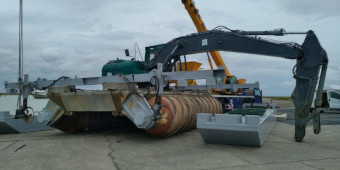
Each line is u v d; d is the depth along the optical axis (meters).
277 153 4.80
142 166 3.94
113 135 7.04
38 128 8.05
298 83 6.28
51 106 6.88
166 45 8.84
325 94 19.11
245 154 4.71
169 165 4.00
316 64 6.04
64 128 7.26
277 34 6.88
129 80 6.02
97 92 5.98
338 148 5.32
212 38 7.90
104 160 4.31
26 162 4.18
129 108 5.71
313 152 4.90
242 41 7.26
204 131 5.45
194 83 14.75
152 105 5.74
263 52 6.85
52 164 4.06
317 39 6.10
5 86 7.57
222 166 3.92
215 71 5.37
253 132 4.96
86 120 7.66
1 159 4.38
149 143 5.82
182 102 6.92
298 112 6.18
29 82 7.22
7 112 7.32
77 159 4.38
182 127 7.08
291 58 6.40
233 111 7.51
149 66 9.01
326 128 8.67
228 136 5.32
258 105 16.62
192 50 8.30
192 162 4.16
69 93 6.37
